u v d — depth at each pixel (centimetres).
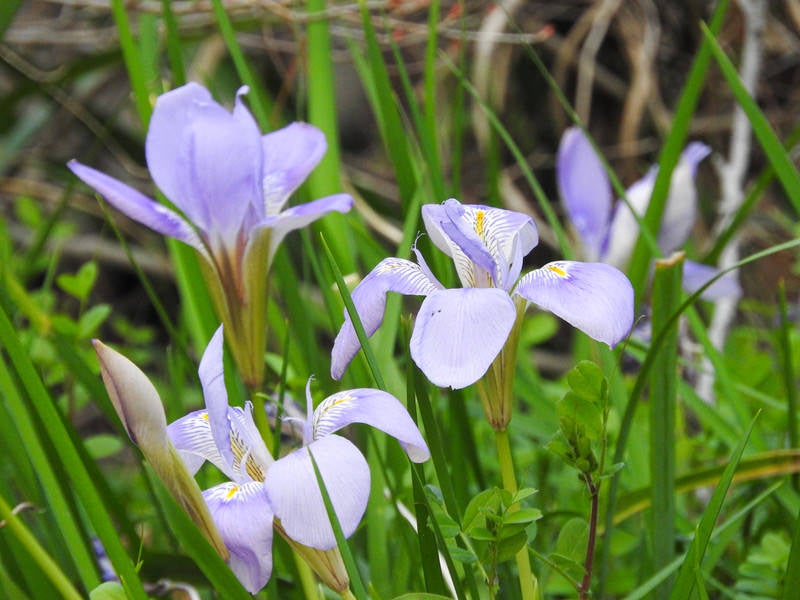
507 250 64
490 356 60
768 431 84
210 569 60
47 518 69
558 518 80
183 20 125
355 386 74
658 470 69
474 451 73
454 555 63
